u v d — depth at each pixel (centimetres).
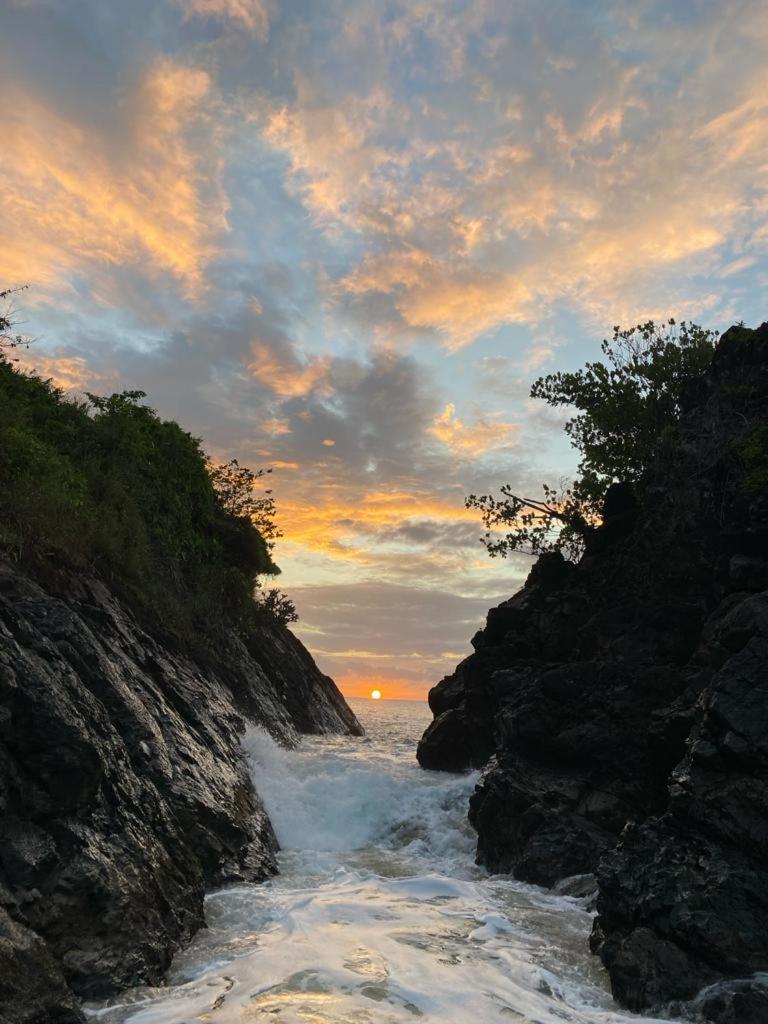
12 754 692
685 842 920
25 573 1132
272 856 1268
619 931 875
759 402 1556
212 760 1261
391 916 985
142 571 1734
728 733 934
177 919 832
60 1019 579
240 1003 657
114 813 823
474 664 2169
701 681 1200
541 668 1781
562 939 952
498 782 1482
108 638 1235
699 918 801
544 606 1969
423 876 1274
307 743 2534
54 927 655
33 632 842
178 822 1000
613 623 1642
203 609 2195
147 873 811
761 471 1387
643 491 1962
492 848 1428
